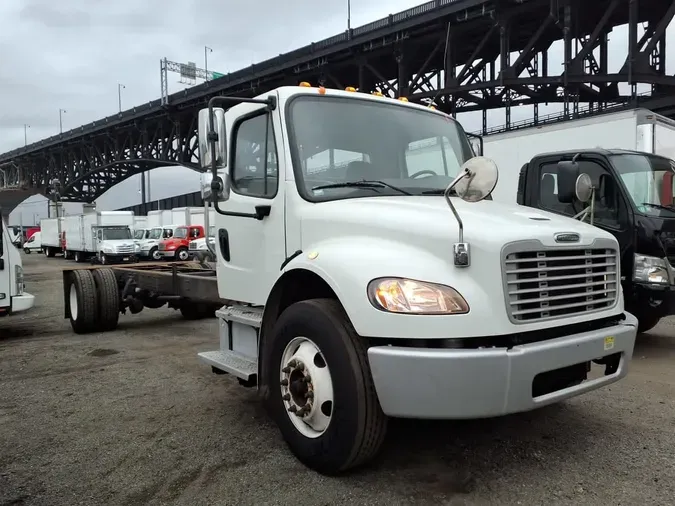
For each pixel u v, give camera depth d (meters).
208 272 7.72
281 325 3.60
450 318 2.87
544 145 10.13
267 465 3.58
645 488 3.20
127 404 4.91
